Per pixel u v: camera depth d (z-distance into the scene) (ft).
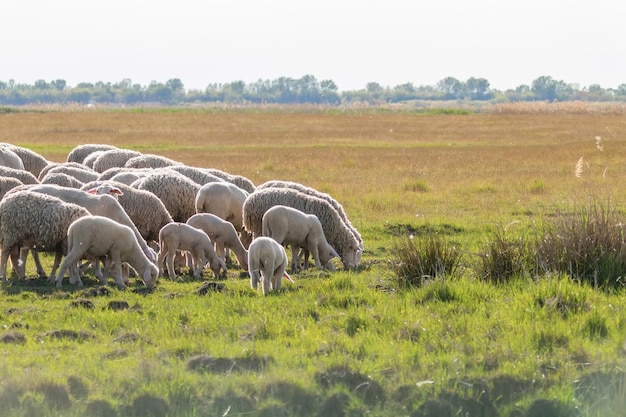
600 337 69.05
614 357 62.39
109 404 53.83
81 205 106.22
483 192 185.98
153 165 151.33
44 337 71.26
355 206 165.17
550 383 57.57
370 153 294.46
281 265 95.76
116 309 83.66
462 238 130.52
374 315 77.41
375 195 178.50
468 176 216.74
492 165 244.63
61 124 456.04
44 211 98.17
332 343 66.64
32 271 110.01
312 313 80.23
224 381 57.00
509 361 61.72
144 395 54.19
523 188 189.78
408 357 62.95
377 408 53.57
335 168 238.27
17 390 55.16
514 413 53.36
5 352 65.26
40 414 52.70
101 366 60.85
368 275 104.78
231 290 93.40
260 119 550.36
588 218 94.27
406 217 150.20
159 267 108.27
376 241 134.21
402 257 95.25
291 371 58.80
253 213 118.01
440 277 88.53
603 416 52.19
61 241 99.30
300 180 208.54
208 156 278.46
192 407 53.78
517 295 81.92
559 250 92.73
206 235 108.17
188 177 138.00
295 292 91.40
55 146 317.63
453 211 159.43
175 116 572.51
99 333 73.26
